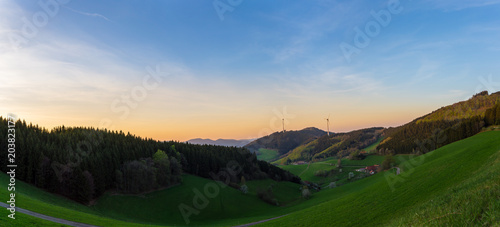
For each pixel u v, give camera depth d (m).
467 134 127.06
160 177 103.62
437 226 17.91
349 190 102.31
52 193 76.19
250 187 141.75
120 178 92.44
